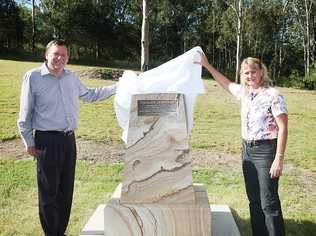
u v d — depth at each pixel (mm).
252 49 42906
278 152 4012
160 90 4180
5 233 4703
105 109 11578
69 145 4352
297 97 18500
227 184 6523
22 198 5727
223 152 8258
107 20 45531
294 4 38719
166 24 49281
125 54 48938
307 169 7449
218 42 44000
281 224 4137
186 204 3920
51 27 44938
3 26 41938
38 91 4211
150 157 3994
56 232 4402
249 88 4238
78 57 44406
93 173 6781
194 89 4164
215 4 44719
